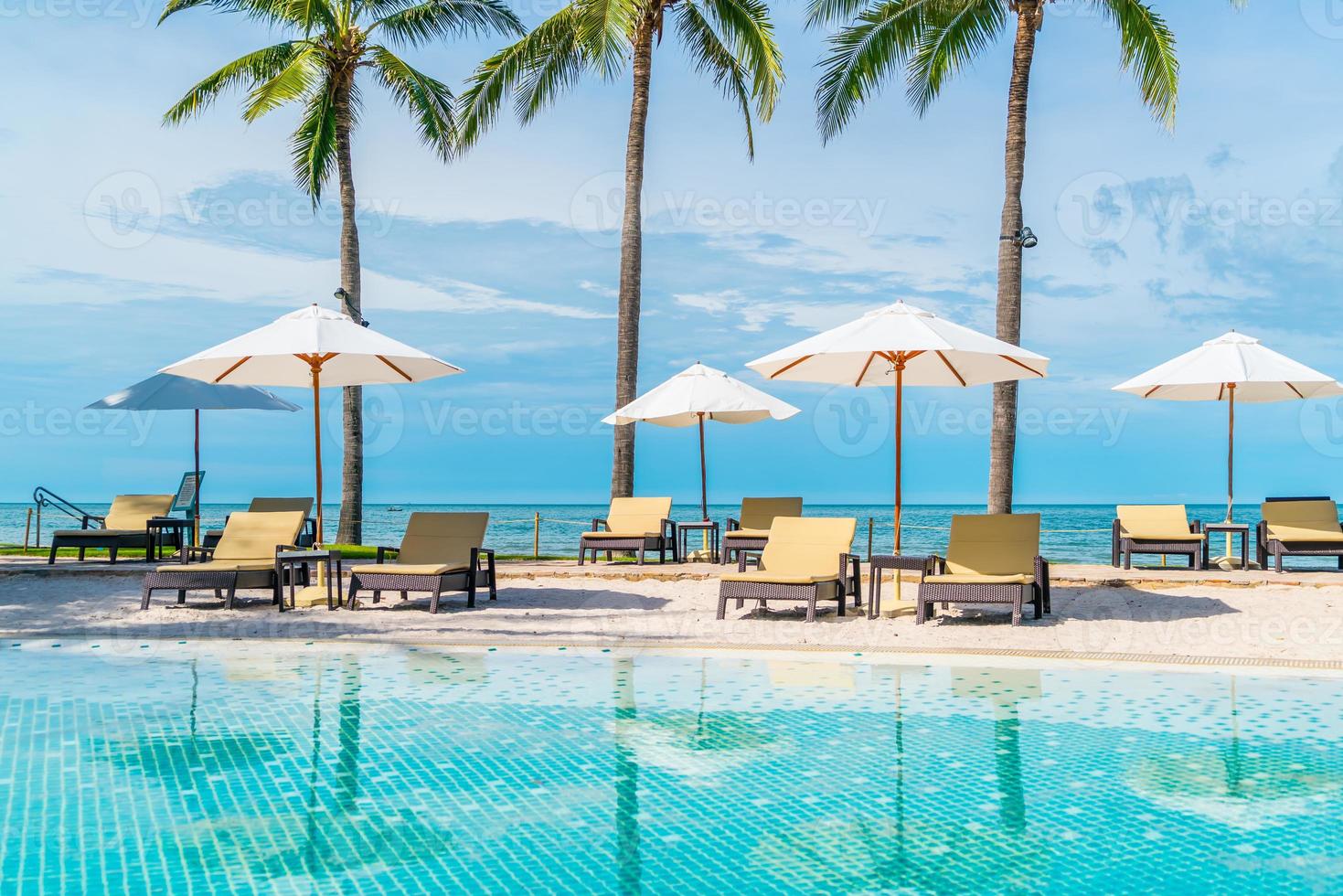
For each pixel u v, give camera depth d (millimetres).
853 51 15930
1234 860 3695
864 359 10352
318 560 10688
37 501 17094
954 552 9727
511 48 17922
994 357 9969
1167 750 5246
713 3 17750
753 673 7414
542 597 11406
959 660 7828
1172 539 12688
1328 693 6637
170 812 4293
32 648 8508
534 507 65250
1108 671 7406
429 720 5953
